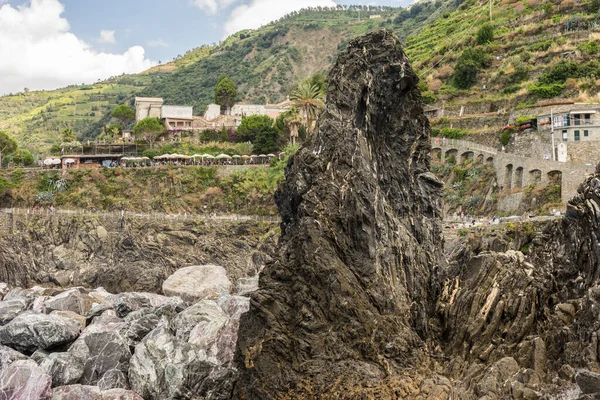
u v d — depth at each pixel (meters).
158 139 186.38
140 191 150.25
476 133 126.19
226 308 58.12
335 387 33.94
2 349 49.91
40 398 42.62
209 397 42.81
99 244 133.75
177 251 130.50
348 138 41.09
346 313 36.59
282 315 37.66
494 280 38.56
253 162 158.12
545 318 36.28
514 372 32.16
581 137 104.50
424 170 45.66
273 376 36.12
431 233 44.47
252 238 130.12
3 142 176.88
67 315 61.47
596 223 37.41
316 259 37.81
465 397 31.14
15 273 131.12
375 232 39.28
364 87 42.38
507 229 80.00
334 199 39.41
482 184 112.25
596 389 27.91
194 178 150.38
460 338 36.84
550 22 153.88
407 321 38.47
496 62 149.50
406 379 33.56
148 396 46.62
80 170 152.75
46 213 140.50
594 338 30.64
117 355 49.19
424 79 156.50
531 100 130.12
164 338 49.66
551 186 97.75
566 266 39.50
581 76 130.88
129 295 67.06
